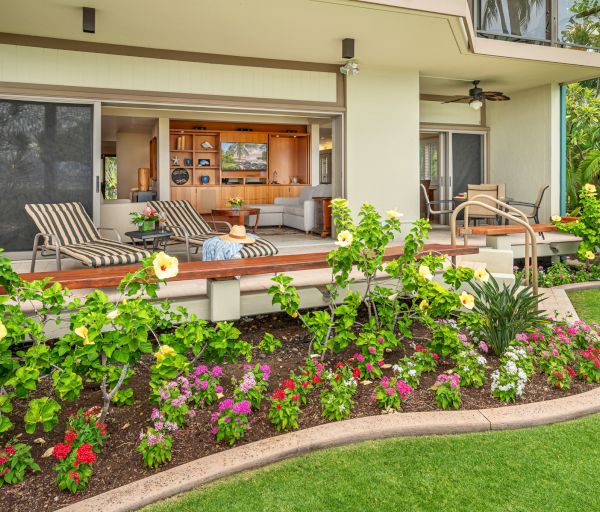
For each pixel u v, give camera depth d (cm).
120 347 193
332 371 280
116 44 642
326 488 176
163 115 1155
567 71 820
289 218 1143
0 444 205
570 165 1142
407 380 252
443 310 290
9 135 611
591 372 267
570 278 564
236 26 583
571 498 169
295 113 756
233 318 336
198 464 186
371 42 651
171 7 524
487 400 244
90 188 643
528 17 769
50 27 579
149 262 217
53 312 222
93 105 639
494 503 166
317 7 528
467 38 652
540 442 207
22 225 624
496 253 465
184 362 213
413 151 816
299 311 413
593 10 812
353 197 784
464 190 1025
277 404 214
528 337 303
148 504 168
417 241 302
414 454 198
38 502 169
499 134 1016
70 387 185
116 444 204
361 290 388
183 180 1346
